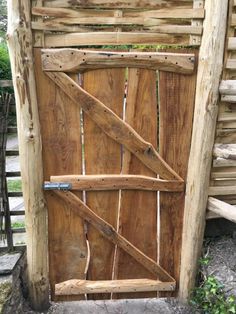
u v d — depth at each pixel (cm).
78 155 225
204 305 242
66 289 254
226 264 252
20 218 329
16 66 199
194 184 232
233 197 252
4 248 254
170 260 257
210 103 214
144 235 248
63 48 203
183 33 205
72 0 194
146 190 236
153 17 201
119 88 213
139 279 259
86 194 233
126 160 228
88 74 209
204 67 209
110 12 199
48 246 245
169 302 263
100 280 257
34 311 255
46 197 233
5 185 243
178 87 217
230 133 234
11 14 192
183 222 246
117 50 206
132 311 257
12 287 230
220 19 200
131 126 221
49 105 213
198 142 223
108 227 241
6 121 231
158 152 229
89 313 255
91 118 217
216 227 274
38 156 219
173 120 223
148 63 207
